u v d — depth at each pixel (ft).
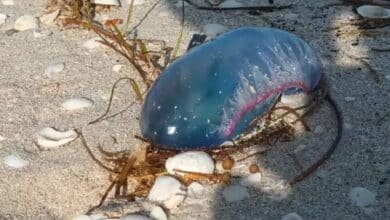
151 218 1.84
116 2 2.74
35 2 2.80
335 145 2.04
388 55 2.42
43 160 2.05
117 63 2.43
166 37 2.55
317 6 2.72
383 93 2.24
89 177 1.99
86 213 1.89
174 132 1.97
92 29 2.60
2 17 2.71
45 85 2.34
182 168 1.95
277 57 2.06
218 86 1.97
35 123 2.19
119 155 2.04
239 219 1.85
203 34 2.56
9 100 2.28
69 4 2.72
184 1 2.77
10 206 1.92
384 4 2.71
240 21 2.65
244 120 2.02
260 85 2.01
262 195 1.91
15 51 2.52
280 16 2.67
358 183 1.94
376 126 2.11
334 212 1.86
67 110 2.23
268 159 2.01
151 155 2.01
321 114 2.16
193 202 1.90
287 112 2.13
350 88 2.27
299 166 1.99
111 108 2.23
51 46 2.54
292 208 1.88
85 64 2.43
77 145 2.10
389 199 1.89
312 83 2.16
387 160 2.00
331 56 2.43
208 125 1.97
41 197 1.95
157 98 2.00
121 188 1.95
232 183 1.95
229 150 2.02
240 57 2.01
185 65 2.01
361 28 2.58
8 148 2.09
